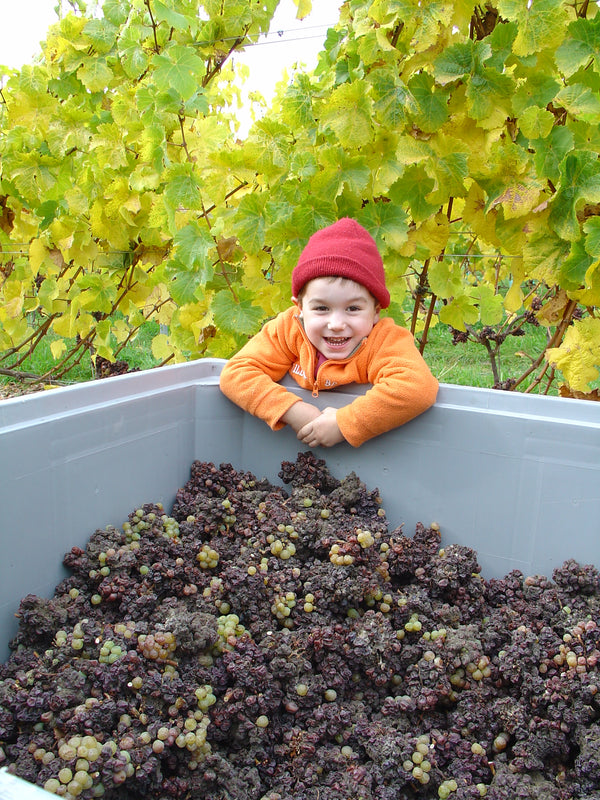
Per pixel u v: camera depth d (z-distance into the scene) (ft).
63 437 4.13
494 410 4.64
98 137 6.89
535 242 5.45
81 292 7.40
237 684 3.64
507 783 3.37
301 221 5.89
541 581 4.50
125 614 3.99
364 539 4.37
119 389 4.62
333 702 3.81
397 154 5.55
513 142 5.76
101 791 2.99
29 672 3.42
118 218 7.15
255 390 5.16
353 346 5.04
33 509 3.97
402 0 5.32
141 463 4.83
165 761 3.36
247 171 6.48
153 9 6.70
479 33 6.03
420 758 3.42
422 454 4.86
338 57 6.61
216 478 5.28
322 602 4.20
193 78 6.17
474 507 4.78
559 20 5.12
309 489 5.01
